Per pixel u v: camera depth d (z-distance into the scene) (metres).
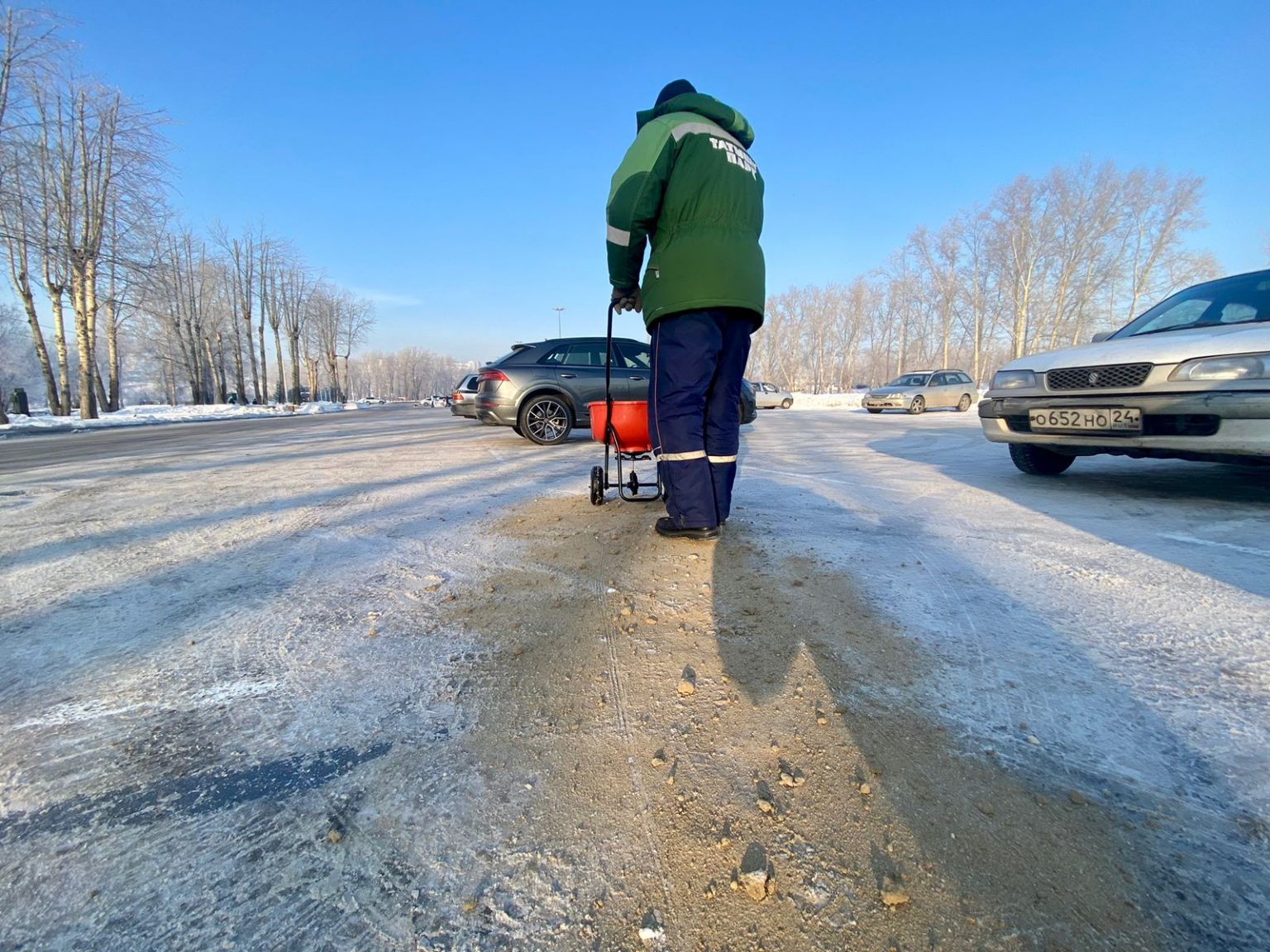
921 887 0.80
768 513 2.81
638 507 3.03
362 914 0.77
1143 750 1.05
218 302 39.94
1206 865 0.82
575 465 4.64
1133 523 2.57
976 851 0.85
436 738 1.12
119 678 1.33
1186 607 1.65
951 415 15.20
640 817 0.92
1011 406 3.40
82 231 17.92
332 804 0.95
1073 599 1.72
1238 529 2.45
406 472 4.35
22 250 17.30
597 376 6.49
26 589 1.88
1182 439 2.71
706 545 2.28
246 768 1.04
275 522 2.75
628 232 2.10
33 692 1.28
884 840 0.87
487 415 6.40
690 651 1.44
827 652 1.42
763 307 2.18
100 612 1.70
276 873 0.83
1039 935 0.73
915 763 1.03
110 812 0.93
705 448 2.19
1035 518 2.69
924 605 1.69
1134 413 2.85
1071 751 1.05
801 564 2.04
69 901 0.79
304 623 1.62
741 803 0.95
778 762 1.04
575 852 0.86
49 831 0.90
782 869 0.83
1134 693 1.23
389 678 1.33
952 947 0.72
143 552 2.28
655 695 1.25
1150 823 0.89
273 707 1.22
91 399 18.14
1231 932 0.72
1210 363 2.62
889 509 2.89
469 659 1.42
